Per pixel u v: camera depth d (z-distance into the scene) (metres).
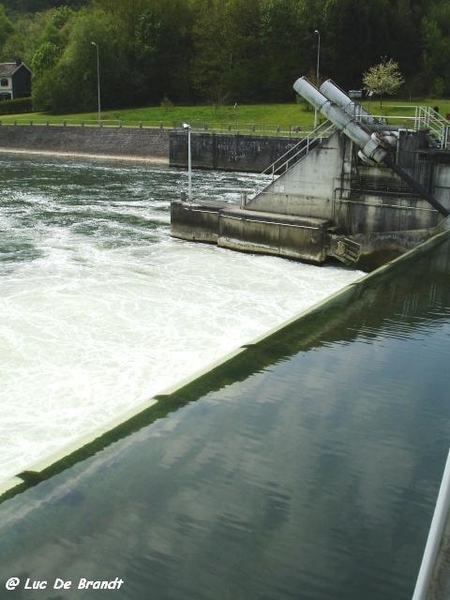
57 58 111.81
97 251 25.83
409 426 9.52
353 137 23.98
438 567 6.09
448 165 23.66
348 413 9.91
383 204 24.45
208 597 6.15
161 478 8.16
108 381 13.50
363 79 86.56
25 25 173.38
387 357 12.19
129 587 6.29
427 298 16.02
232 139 65.19
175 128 75.94
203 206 27.53
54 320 17.02
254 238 25.86
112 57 103.06
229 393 10.64
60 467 8.45
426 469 8.37
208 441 9.12
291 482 8.06
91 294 19.36
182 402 10.33
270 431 9.37
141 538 7.00
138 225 32.12
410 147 23.95
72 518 7.37
